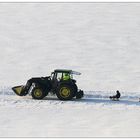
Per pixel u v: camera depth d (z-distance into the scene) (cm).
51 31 10644
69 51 8694
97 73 7031
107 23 11569
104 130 3841
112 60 7962
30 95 5353
